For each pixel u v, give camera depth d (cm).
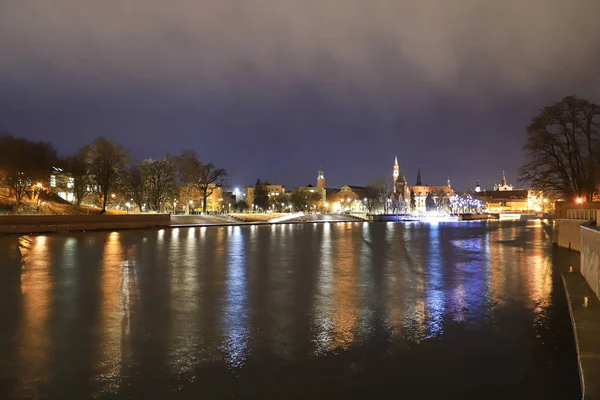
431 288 2067
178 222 8612
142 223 7194
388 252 3762
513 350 1200
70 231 5978
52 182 9250
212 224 8494
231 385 972
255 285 2120
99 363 1088
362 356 1152
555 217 4638
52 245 4097
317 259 3206
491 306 1700
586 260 1955
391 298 1838
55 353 1154
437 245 4525
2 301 1747
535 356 1156
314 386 970
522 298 1845
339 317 1530
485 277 2403
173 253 3531
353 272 2566
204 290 1991
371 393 941
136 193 9569
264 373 1035
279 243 4644
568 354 1171
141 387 956
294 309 1639
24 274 2402
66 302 1733
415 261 3123
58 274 2408
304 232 6881
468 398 923
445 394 940
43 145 7888
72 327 1388
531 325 1438
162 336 1302
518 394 940
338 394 935
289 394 932
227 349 1195
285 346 1223
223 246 4212
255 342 1254
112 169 8538
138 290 1978
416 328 1402
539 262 3083
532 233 6781
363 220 12950
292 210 17912
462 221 13388
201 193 11719
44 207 7488
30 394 920
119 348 1196
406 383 990
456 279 2336
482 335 1332
